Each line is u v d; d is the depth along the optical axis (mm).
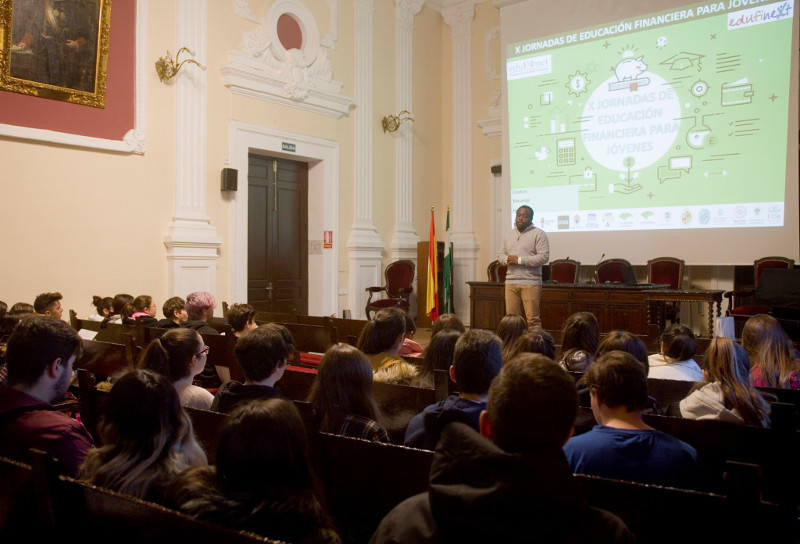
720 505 1253
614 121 8391
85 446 1829
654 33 8078
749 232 7516
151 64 6504
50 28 5637
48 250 5738
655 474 1581
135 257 6398
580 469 1624
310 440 1761
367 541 1710
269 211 8156
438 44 10359
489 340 1954
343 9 8688
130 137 6289
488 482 919
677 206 7977
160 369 2266
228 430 1177
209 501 1150
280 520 1135
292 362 3783
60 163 5816
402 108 9617
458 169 10195
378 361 2867
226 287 7281
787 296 6406
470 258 9977
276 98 7734
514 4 9141
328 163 8516
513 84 9172
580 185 8664
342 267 8719
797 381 2764
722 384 2145
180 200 6738
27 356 1919
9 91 5441
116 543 1218
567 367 2834
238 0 7293
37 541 1305
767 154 7383
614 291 6918
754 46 7426
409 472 1633
